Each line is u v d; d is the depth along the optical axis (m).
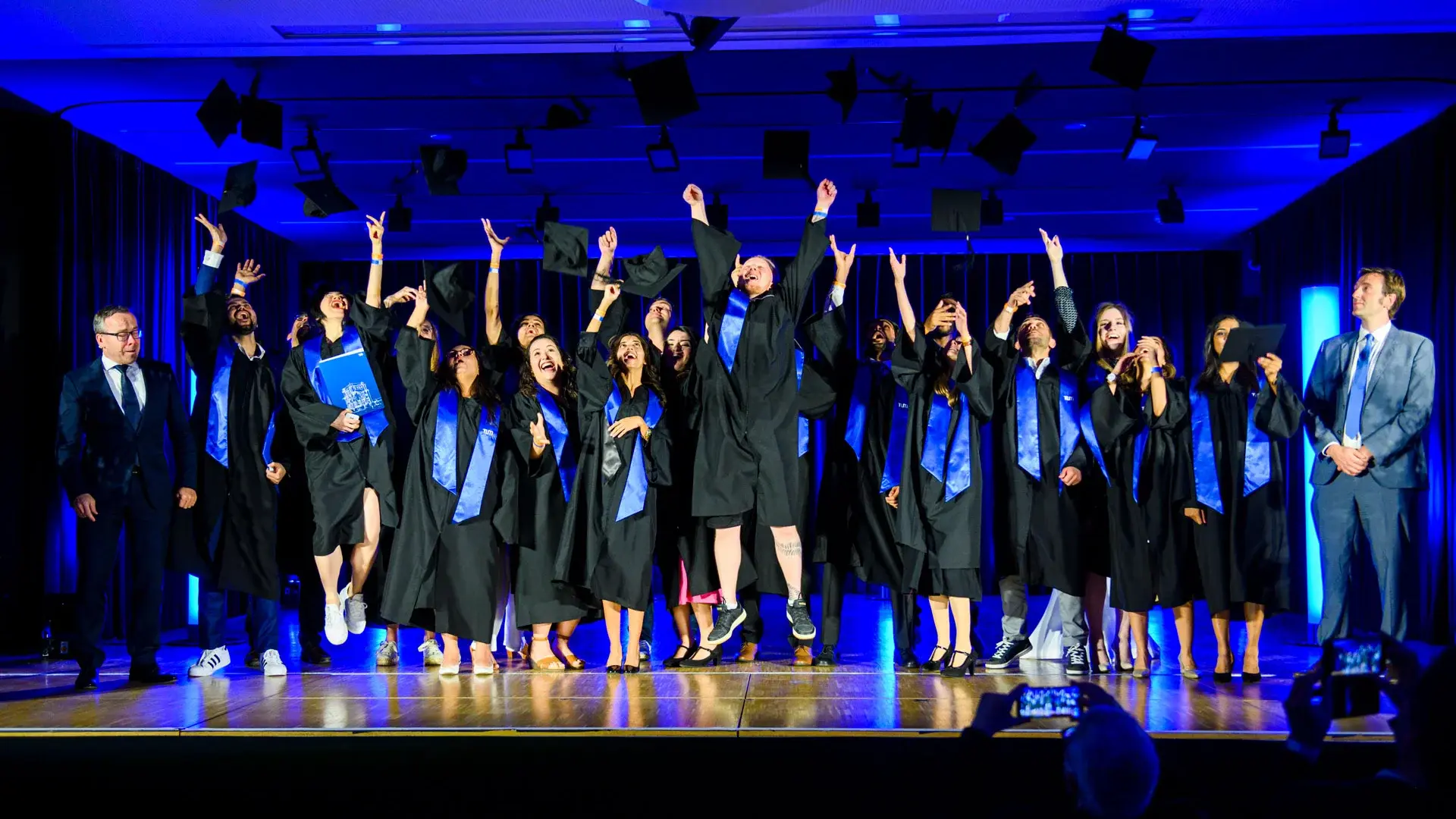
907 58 5.41
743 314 4.48
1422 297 6.11
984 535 8.73
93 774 3.27
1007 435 4.46
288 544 4.79
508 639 5.03
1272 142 6.59
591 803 3.18
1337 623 4.24
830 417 4.90
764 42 5.23
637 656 4.46
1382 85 5.67
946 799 3.10
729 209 8.08
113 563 4.34
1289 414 4.21
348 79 5.59
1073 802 1.87
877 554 4.55
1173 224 8.57
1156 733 3.15
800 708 3.54
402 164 6.96
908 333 4.36
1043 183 7.47
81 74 5.47
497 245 4.77
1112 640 4.94
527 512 4.54
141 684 4.29
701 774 3.16
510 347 4.75
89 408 4.35
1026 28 5.07
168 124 6.14
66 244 5.91
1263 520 4.23
